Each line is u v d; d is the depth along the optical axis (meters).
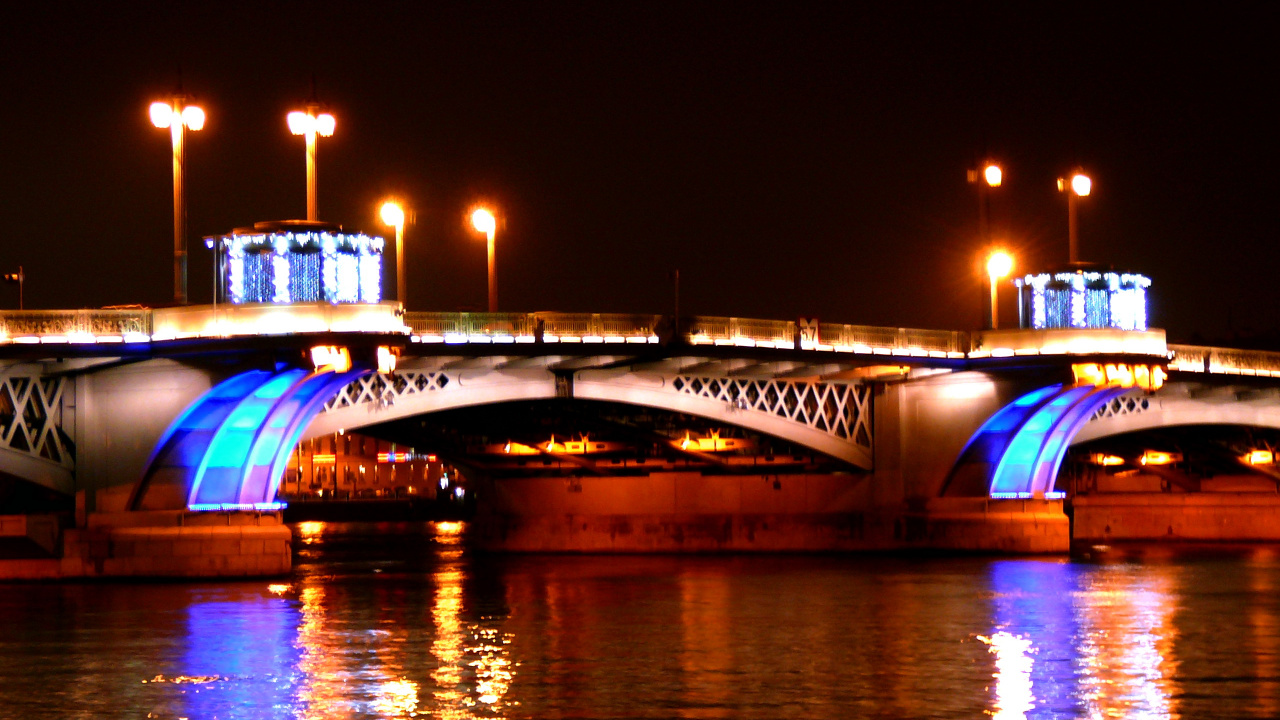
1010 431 107.56
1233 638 63.22
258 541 82.50
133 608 71.25
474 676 53.97
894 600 77.69
